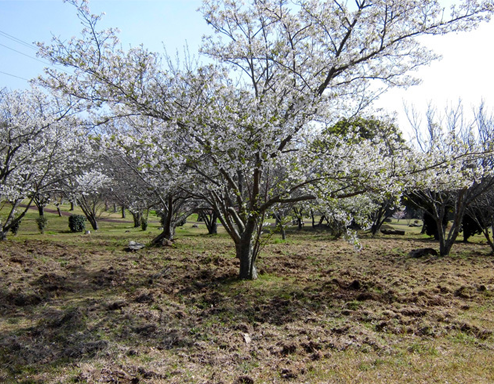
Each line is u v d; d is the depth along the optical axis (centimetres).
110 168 2017
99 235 2220
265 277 1005
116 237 2081
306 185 849
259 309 735
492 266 1194
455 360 487
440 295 818
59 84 844
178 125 850
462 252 1627
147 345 573
